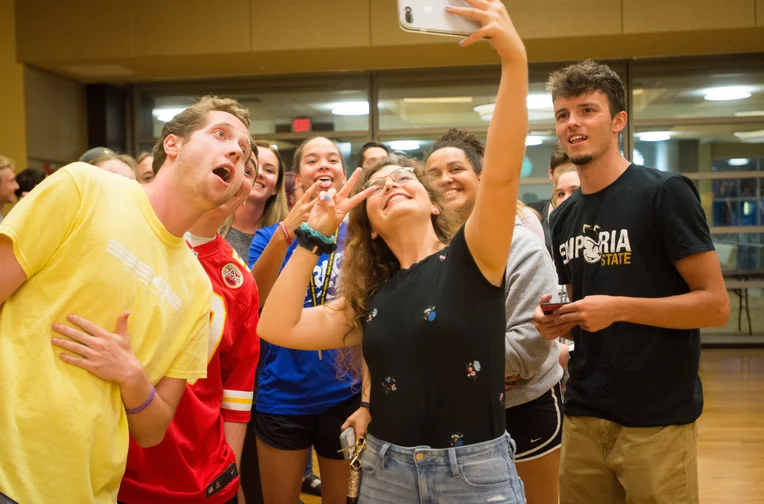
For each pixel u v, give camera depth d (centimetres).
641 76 798
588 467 202
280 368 248
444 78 814
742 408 520
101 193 135
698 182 805
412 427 141
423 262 152
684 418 188
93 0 745
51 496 124
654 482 188
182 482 171
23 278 127
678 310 180
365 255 167
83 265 130
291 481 248
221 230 298
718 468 389
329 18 718
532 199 808
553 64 802
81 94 850
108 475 133
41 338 127
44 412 125
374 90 824
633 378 191
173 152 145
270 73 826
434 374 141
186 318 152
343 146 833
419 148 824
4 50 756
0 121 759
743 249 805
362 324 157
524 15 701
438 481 138
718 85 793
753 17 681
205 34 732
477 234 139
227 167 141
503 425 146
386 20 713
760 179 796
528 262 201
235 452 195
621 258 193
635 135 805
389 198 159
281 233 238
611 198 197
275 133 838
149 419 140
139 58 749
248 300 200
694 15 686
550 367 209
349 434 163
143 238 139
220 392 191
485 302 142
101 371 129
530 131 806
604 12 694
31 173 527
